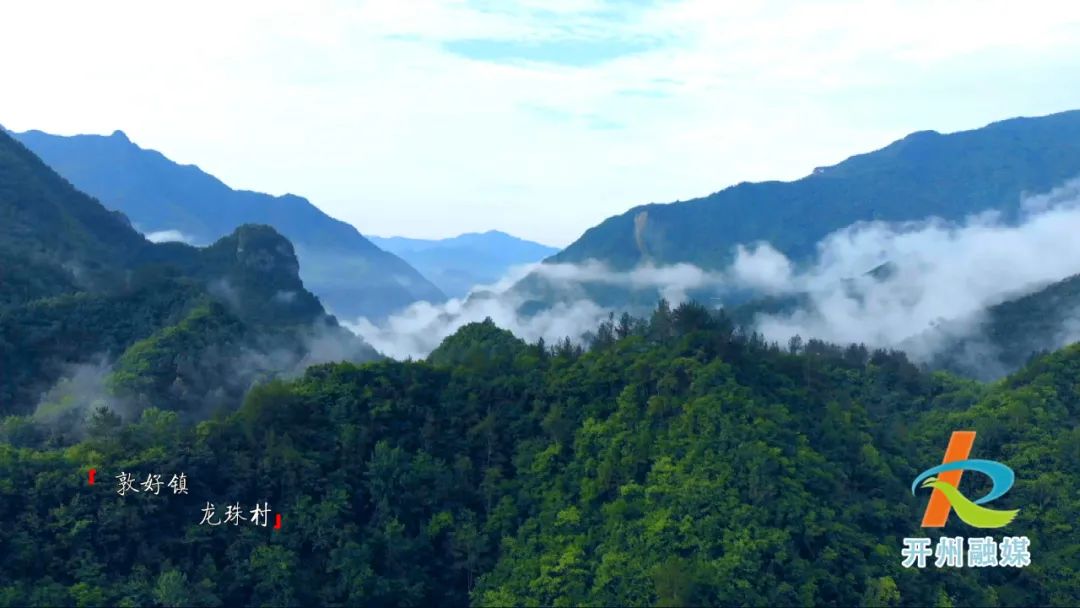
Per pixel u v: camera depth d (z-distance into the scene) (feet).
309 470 269.03
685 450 268.82
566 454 289.12
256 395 285.23
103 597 229.25
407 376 317.01
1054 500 298.97
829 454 285.64
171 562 246.68
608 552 244.63
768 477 252.42
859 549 248.93
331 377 308.60
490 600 248.73
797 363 339.16
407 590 254.06
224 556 253.24
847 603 238.48
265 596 245.65
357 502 272.51
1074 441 320.09
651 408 287.69
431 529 267.59
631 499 261.85
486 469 290.35
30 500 245.65
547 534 261.03
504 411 309.63
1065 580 269.64
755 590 228.84
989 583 271.90
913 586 246.88
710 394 283.38
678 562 230.89
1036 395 354.33
